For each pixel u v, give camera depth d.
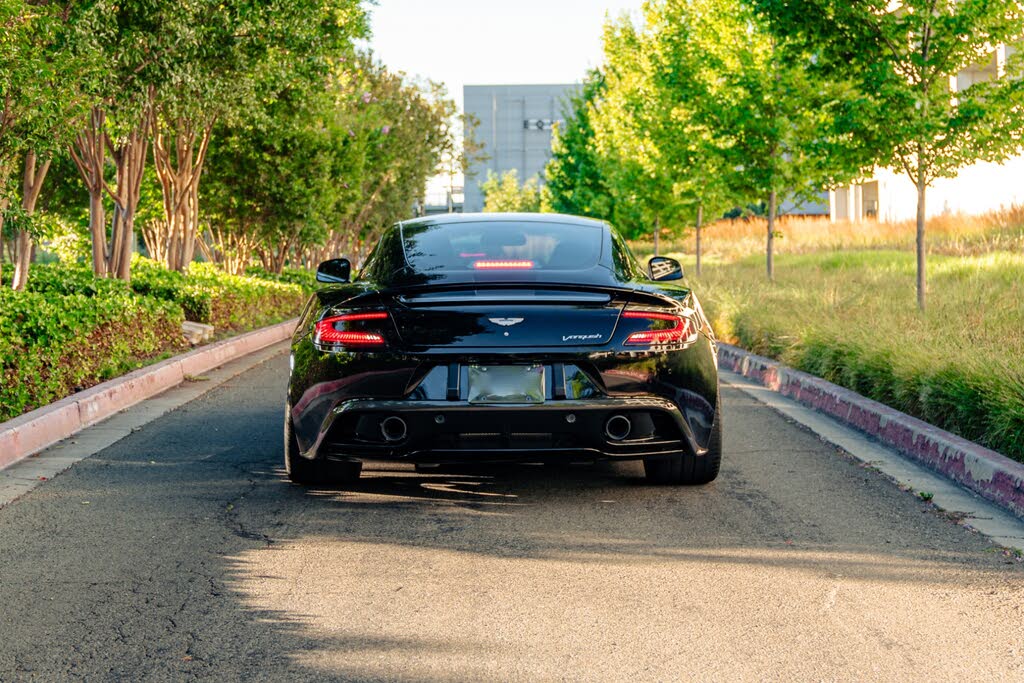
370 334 5.54
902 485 6.30
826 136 13.62
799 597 4.31
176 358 12.01
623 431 5.61
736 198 20.47
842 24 12.61
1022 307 11.07
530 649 3.77
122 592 4.41
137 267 20.58
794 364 11.01
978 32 12.20
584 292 5.63
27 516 5.65
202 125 18.98
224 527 5.41
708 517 5.57
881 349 9.07
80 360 9.68
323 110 22.95
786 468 6.80
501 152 142.88
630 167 30.00
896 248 25.25
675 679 3.51
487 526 5.41
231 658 3.71
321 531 5.33
